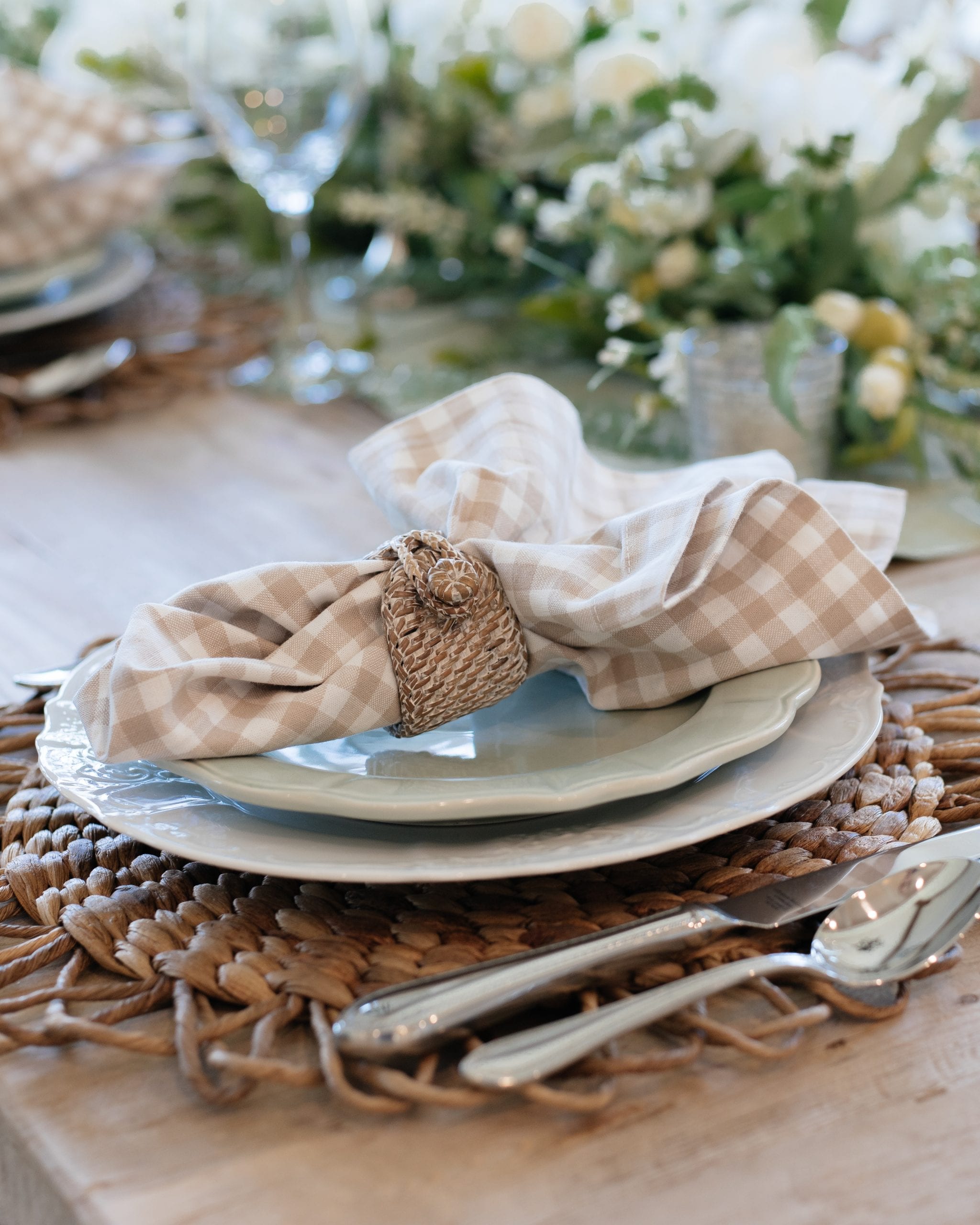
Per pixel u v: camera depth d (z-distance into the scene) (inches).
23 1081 24.8
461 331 59.2
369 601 28.0
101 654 30.5
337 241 69.5
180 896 27.3
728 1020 25.2
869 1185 23.4
